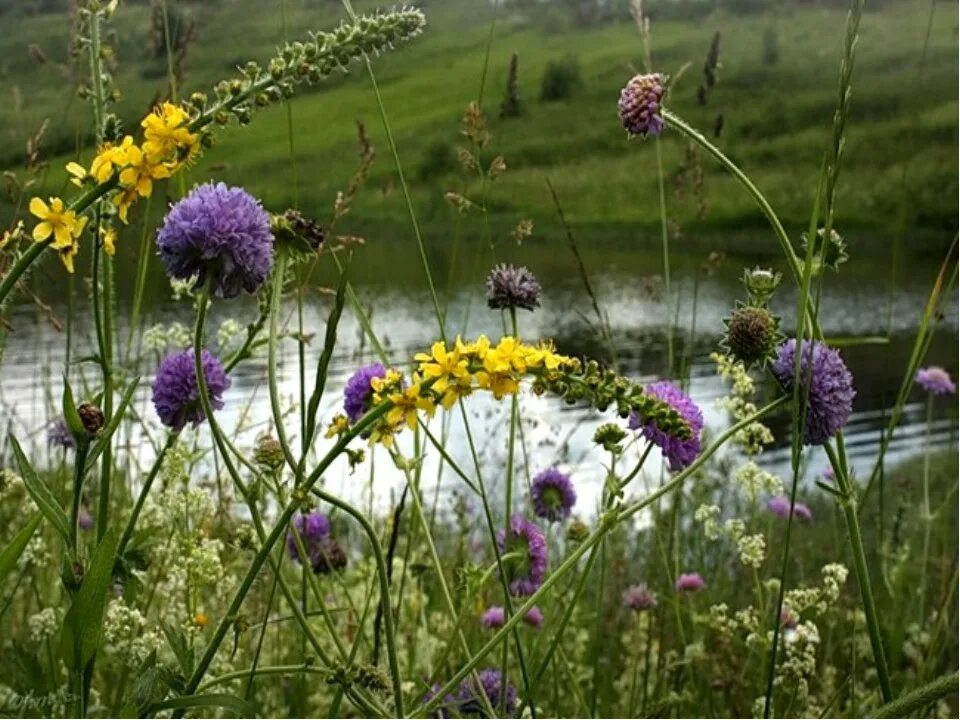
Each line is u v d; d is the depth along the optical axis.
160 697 2.31
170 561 3.12
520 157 27.05
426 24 2.00
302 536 3.45
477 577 2.79
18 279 2.05
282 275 2.23
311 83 2.01
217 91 2.03
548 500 3.73
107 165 2.04
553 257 20.59
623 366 11.34
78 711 2.16
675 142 26.08
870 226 25.02
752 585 5.52
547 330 13.15
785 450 9.73
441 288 14.27
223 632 2.12
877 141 27.36
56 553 4.03
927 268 22.23
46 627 3.21
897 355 14.93
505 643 2.81
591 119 27.12
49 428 4.71
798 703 3.77
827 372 2.60
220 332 3.94
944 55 29.53
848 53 2.44
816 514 7.70
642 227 22.80
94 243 2.63
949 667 4.52
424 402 2.05
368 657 3.30
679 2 28.89
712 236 21.55
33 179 3.34
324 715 3.70
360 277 14.56
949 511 6.47
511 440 3.21
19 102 5.02
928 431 5.01
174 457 2.92
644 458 2.45
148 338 4.11
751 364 2.63
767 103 29.88
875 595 5.55
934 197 25.08
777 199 25.64
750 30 32.94
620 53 28.98
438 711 2.93
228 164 3.17
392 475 6.74
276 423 2.09
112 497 4.14
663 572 5.37
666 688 4.32
